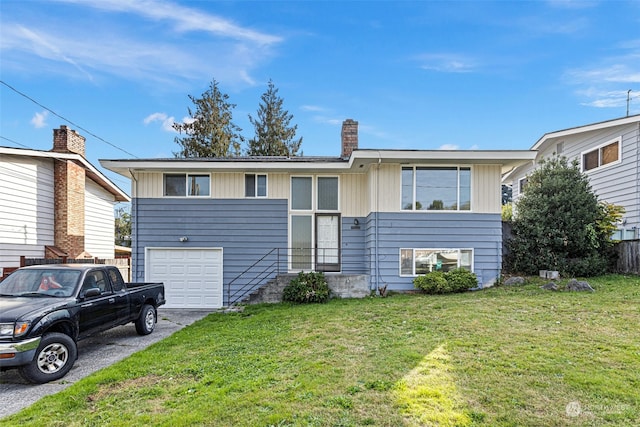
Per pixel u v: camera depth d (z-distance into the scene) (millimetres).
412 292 12125
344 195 13469
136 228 13258
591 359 5262
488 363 5215
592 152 15789
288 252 13336
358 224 13383
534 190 13062
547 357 5379
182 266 13273
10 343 5211
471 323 7453
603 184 15047
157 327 9508
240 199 13391
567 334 6457
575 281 10523
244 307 11578
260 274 13266
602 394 4211
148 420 3980
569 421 3688
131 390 4879
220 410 4078
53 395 4805
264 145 32875
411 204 12422
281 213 13383
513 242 12828
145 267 13188
